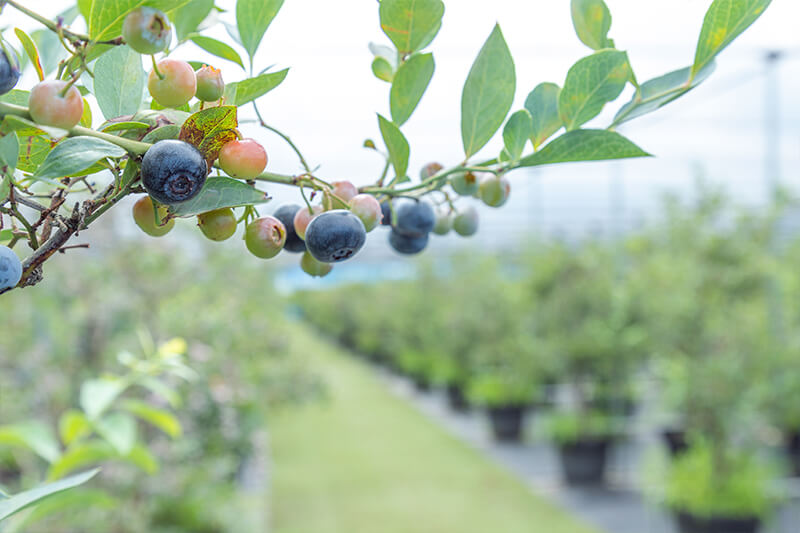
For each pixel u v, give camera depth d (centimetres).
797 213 792
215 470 462
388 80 76
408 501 650
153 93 51
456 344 1090
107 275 407
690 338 554
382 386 1409
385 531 570
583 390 761
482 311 968
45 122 43
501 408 887
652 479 594
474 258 1131
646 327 624
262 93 59
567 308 763
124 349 399
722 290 553
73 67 47
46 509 115
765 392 557
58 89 43
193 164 46
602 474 693
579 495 669
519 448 857
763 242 567
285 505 639
